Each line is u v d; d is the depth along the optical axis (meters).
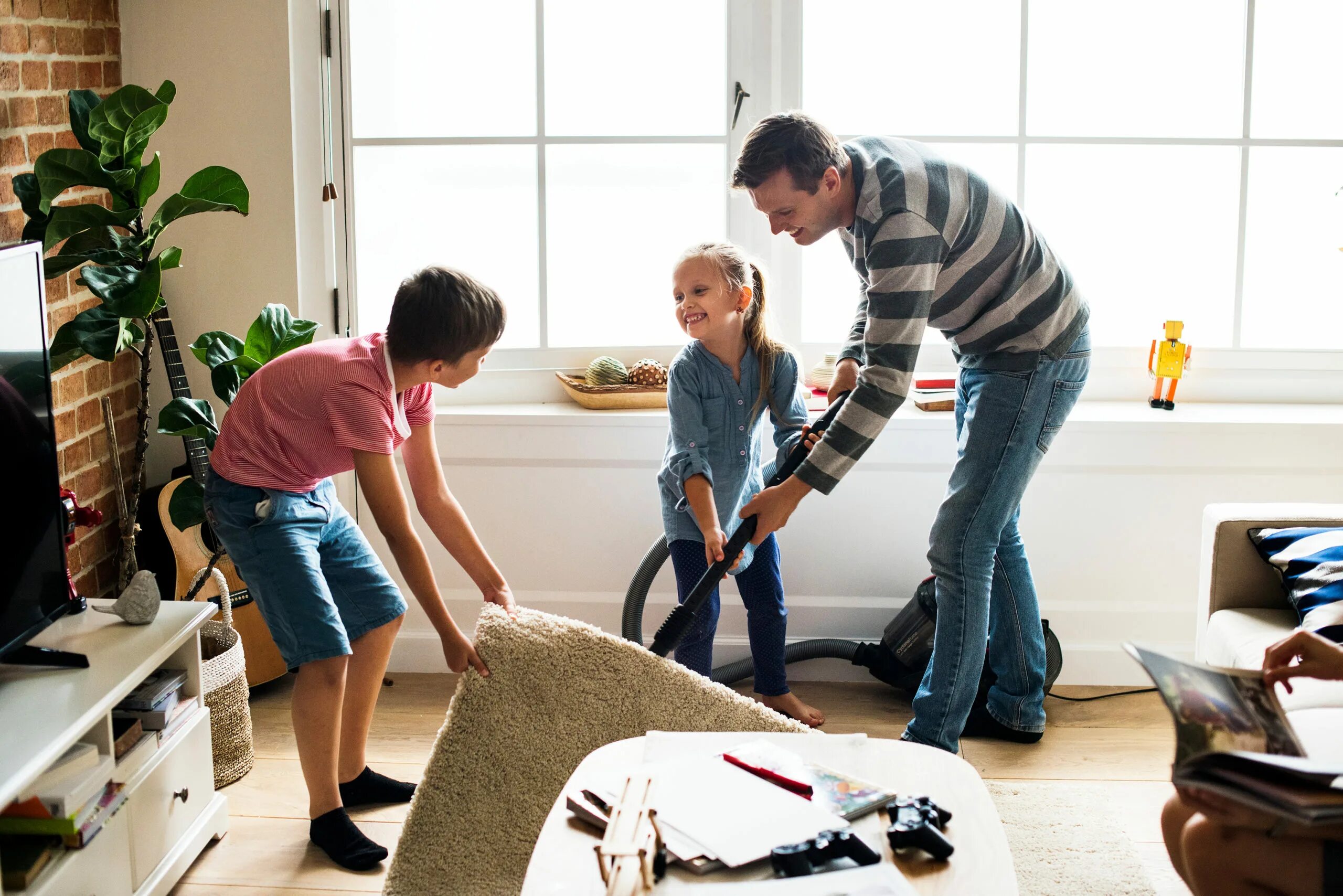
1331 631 1.94
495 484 2.86
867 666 2.75
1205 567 2.34
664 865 1.34
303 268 2.86
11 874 1.61
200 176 2.36
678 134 2.92
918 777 1.59
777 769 1.54
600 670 2.12
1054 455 2.76
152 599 2.02
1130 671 2.84
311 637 2.00
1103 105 2.89
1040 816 2.21
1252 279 2.96
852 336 2.48
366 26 2.85
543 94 2.89
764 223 2.94
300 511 2.06
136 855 1.89
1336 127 2.89
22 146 2.39
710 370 2.39
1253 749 1.36
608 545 2.88
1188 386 2.98
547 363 3.00
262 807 2.28
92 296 2.65
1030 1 2.85
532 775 2.03
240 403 2.03
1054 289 2.22
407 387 2.03
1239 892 1.46
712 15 2.87
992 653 2.58
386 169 2.91
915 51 2.88
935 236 2.04
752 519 2.12
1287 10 2.85
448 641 2.05
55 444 1.90
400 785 2.28
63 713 1.68
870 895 1.28
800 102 2.89
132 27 2.76
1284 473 2.75
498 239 2.96
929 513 2.81
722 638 2.88
